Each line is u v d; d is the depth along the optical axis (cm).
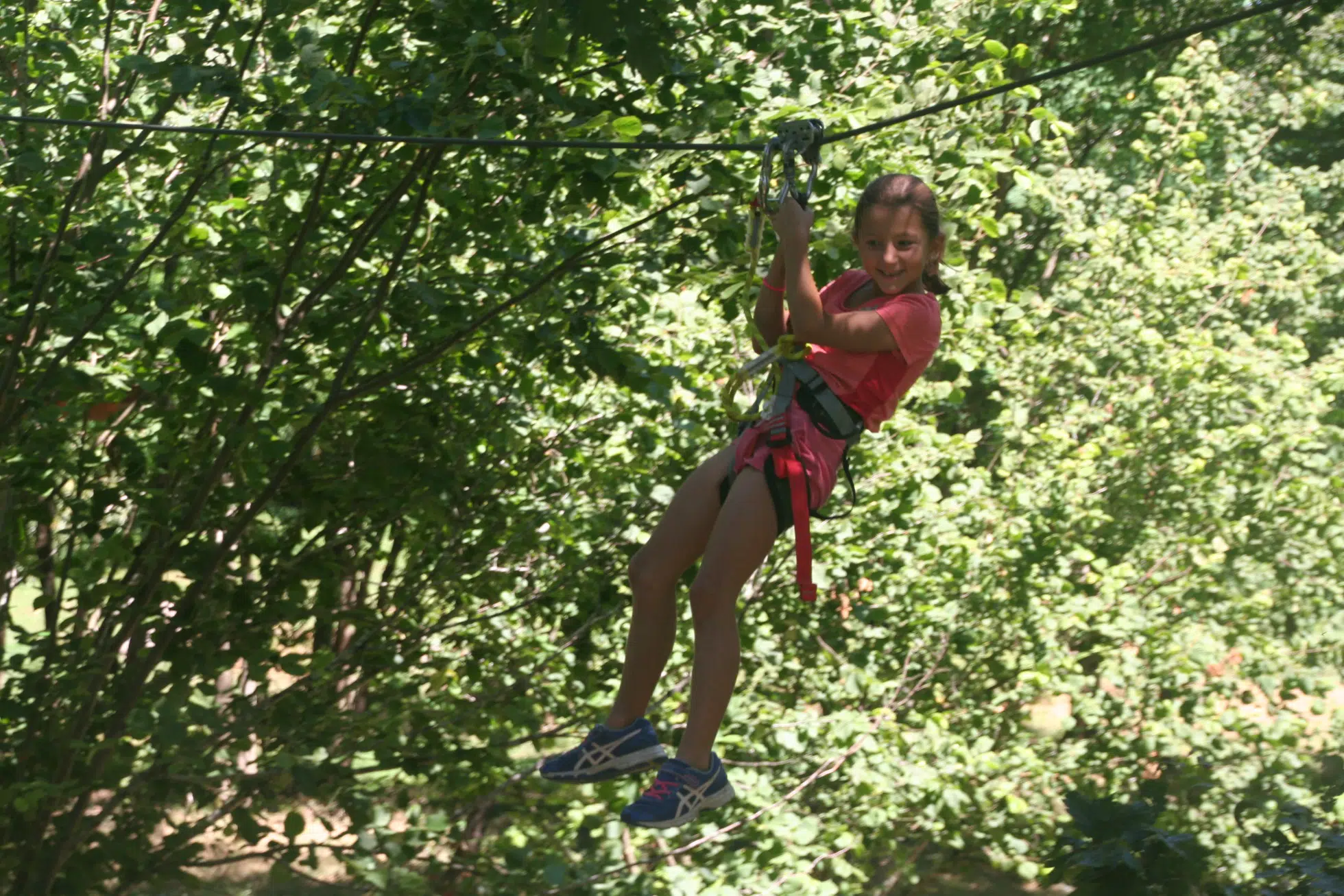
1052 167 1466
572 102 718
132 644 872
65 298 783
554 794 968
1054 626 1150
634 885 898
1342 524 1260
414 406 857
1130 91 1772
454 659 945
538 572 982
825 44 956
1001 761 1105
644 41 448
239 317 859
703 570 404
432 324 827
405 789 893
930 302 418
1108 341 1306
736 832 977
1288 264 1511
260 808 826
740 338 1055
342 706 1019
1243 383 1282
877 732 1018
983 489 1139
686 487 427
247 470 826
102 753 803
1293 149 2067
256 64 846
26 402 790
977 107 991
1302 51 1836
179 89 645
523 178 770
